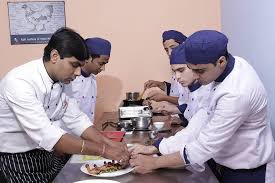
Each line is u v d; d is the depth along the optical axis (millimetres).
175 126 2418
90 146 1517
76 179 1436
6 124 1631
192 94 2199
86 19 3379
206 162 1599
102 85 3445
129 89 3459
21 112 1492
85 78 2605
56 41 1463
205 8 3387
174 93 3070
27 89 1503
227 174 1599
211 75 1394
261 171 1558
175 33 2789
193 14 3393
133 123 2400
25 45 3383
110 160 1615
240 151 1529
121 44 3418
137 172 1491
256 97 1413
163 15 3393
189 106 2311
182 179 1424
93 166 1552
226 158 1555
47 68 1563
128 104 2918
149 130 2270
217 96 1406
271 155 1576
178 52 2037
